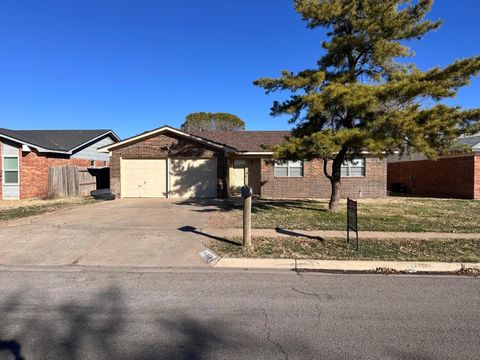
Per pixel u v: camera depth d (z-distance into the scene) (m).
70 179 21.17
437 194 23.33
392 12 12.01
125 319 4.53
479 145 20.44
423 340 3.98
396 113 10.72
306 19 12.80
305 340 3.97
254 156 21.02
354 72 12.59
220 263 7.23
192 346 3.82
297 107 12.66
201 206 15.73
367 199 19.84
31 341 3.92
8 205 16.25
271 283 6.06
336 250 7.99
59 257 7.68
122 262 7.35
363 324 4.41
